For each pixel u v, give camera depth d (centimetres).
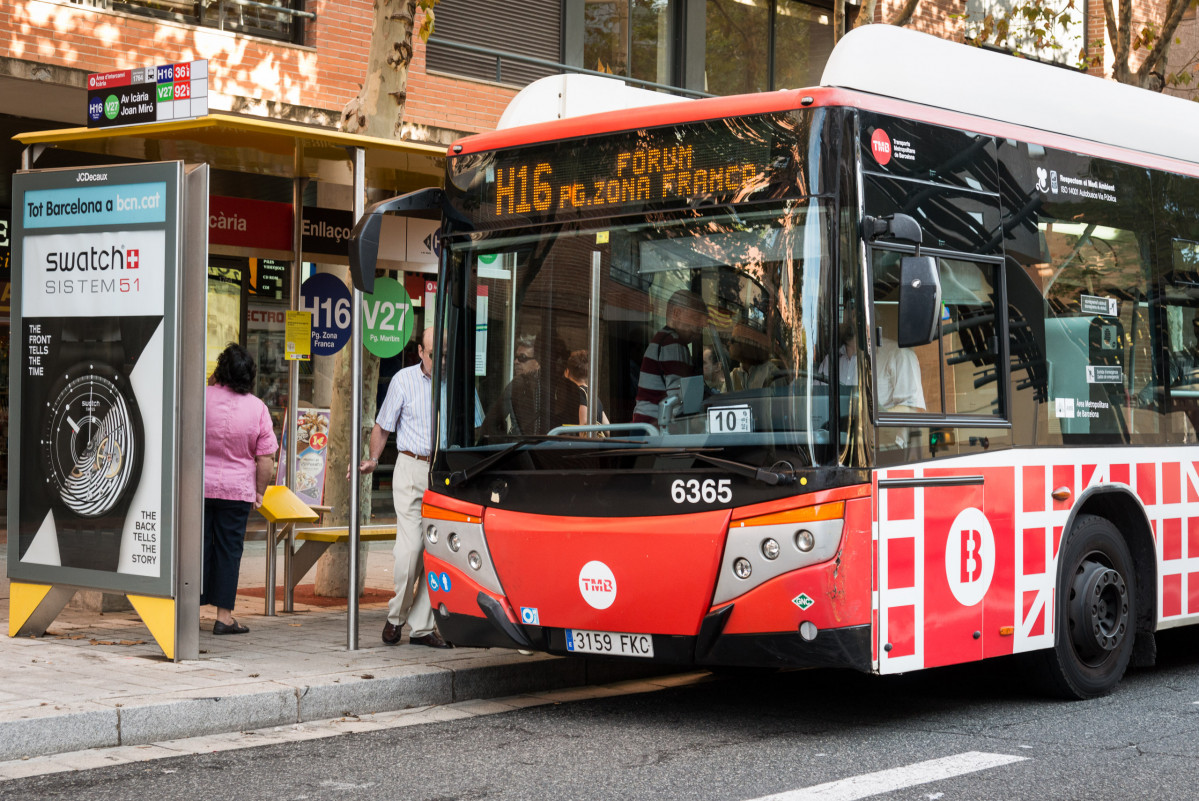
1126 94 859
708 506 643
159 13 1398
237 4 1462
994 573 697
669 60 1900
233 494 891
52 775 578
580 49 1788
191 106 822
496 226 737
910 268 617
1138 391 814
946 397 676
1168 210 859
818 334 628
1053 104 791
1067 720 717
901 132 669
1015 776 586
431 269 1127
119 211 800
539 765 606
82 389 812
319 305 1102
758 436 634
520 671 793
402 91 1066
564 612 682
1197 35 2459
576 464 683
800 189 640
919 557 650
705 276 662
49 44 1296
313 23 1506
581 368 695
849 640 618
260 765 603
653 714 732
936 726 700
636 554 656
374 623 959
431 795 552
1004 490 706
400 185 1052
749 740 663
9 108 1431
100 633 873
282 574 1259
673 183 679
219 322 1562
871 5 1288
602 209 700
